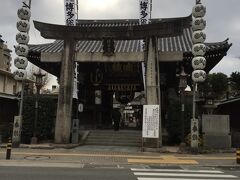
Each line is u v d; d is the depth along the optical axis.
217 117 23.69
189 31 32.84
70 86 24.56
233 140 25.69
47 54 25.00
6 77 44.44
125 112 57.72
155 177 12.96
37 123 25.44
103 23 34.84
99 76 31.31
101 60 24.41
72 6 29.64
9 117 29.77
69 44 24.64
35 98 25.72
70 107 24.50
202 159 18.97
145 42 23.91
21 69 23.62
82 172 13.62
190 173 14.34
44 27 24.39
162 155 20.55
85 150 22.28
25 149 21.97
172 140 25.97
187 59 27.52
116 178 12.34
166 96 30.17
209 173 14.47
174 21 23.00
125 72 31.31
